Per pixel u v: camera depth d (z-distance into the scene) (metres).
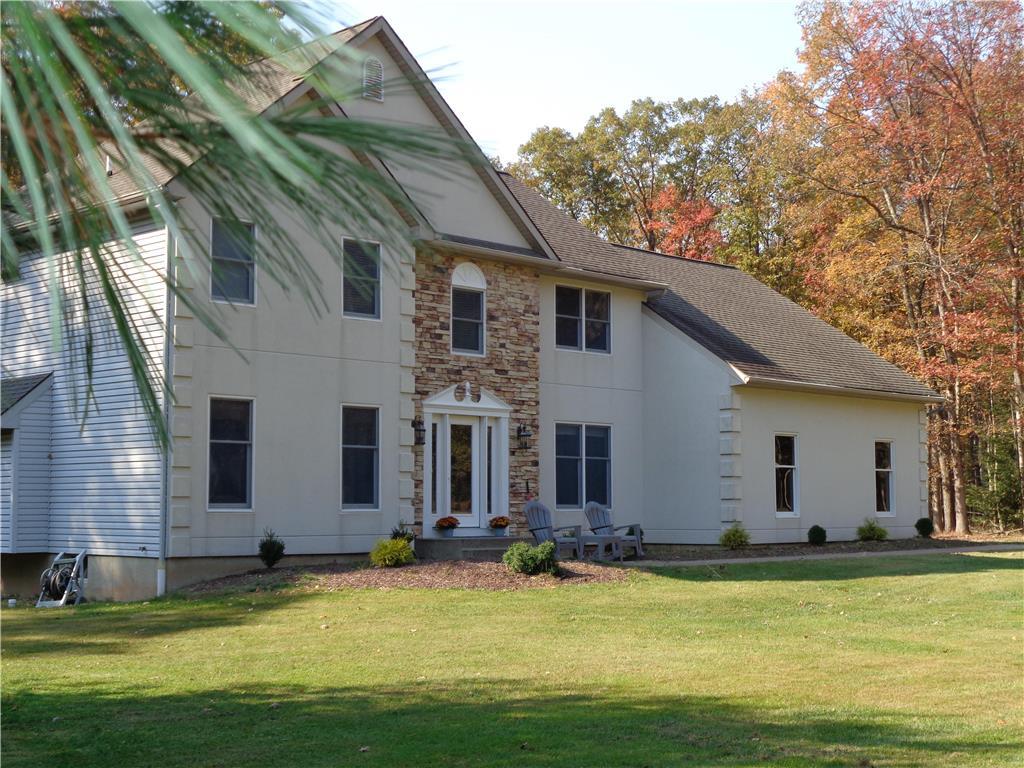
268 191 2.83
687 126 44.09
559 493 21.56
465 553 18.38
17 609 15.81
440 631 12.07
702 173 44.78
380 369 18.17
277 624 12.53
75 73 2.54
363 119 2.82
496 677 9.62
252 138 2.26
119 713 8.16
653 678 9.60
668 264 27.81
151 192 2.48
